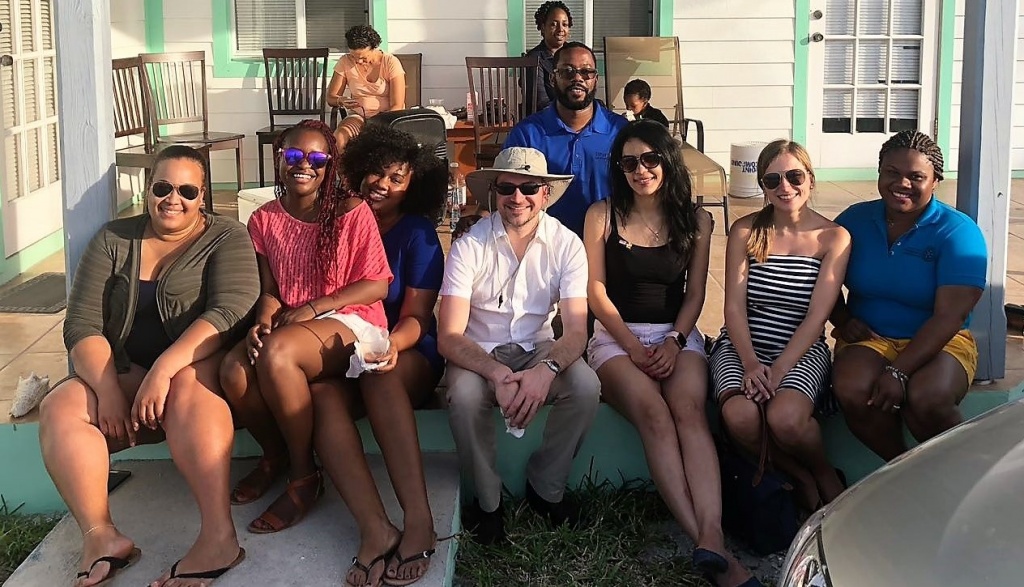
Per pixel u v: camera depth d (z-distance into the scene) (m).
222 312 2.95
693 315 3.32
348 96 7.14
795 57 8.02
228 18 7.63
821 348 3.29
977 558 1.76
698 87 8.03
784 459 3.21
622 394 3.17
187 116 7.69
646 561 3.11
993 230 3.56
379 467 3.31
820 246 3.23
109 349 2.92
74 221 3.28
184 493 3.20
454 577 2.98
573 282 3.16
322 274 3.06
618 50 7.55
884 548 1.87
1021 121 8.32
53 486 3.35
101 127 3.27
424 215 3.38
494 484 3.11
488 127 6.98
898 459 2.24
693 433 3.07
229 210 7.05
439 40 7.77
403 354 3.16
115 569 2.71
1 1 5.37
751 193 7.64
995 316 3.60
